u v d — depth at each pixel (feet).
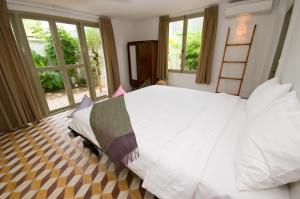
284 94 3.68
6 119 7.72
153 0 8.68
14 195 4.29
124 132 4.14
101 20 11.69
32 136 7.41
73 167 5.25
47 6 8.89
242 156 2.74
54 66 10.01
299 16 4.57
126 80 15.43
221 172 2.75
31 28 8.68
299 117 2.38
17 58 7.86
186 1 8.96
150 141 3.71
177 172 2.84
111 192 4.26
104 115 5.07
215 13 9.55
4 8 7.19
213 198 2.48
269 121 2.83
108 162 5.42
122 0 8.49
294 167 2.06
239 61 9.75
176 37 12.25
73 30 10.69
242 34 9.30
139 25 14.25
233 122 4.54
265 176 2.32
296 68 3.89
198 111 5.49
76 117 5.61
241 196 2.35
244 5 8.35
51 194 4.27
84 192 4.30
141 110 5.71
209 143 3.50
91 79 12.43
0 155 6.01
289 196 2.35
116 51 13.35
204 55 10.64
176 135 3.92
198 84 12.06
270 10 8.04
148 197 4.08
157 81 13.62
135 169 3.61
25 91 8.33
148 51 12.89
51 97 10.54
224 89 10.92
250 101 5.18
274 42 8.47
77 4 8.85
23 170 5.18
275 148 2.31
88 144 5.88
